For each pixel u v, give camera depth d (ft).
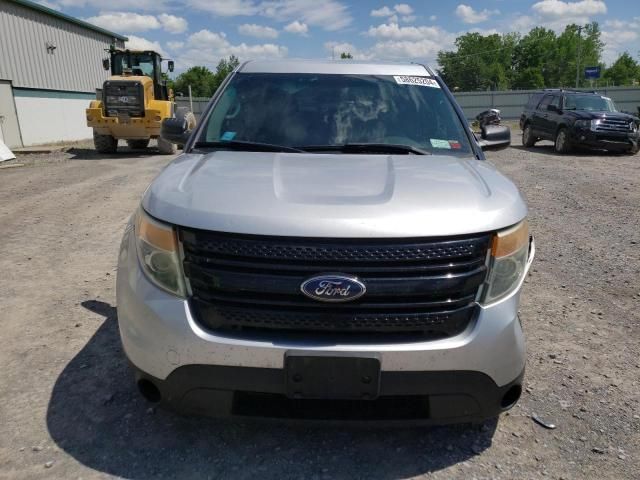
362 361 7.05
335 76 12.32
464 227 7.29
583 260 18.37
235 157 9.66
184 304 7.38
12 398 9.64
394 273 7.15
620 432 8.95
